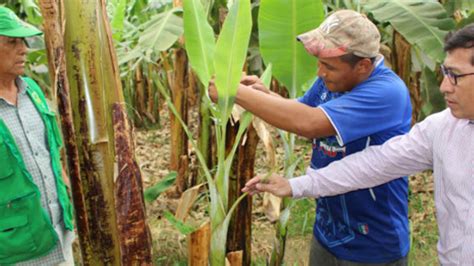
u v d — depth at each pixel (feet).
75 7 4.18
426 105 11.70
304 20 6.89
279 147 19.54
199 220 13.79
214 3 10.26
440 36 9.69
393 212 6.43
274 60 7.13
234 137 8.09
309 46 5.75
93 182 4.42
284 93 15.52
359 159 5.92
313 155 6.94
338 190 6.02
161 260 11.84
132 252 4.41
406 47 13.83
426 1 10.41
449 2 12.16
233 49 5.48
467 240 4.96
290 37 6.99
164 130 25.72
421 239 12.92
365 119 5.73
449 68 4.58
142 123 25.93
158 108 25.95
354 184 5.93
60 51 4.31
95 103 4.30
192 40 5.98
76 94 4.29
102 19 4.30
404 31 9.92
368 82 5.90
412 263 11.52
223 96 5.76
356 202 6.36
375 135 6.02
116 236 4.54
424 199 15.21
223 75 5.62
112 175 4.43
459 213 5.02
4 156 6.46
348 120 5.67
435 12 10.15
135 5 16.14
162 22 10.13
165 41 9.68
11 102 6.81
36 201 6.77
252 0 10.64
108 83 4.33
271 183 6.17
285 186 6.15
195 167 15.35
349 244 6.60
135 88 25.12
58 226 7.36
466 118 4.75
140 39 9.95
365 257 6.53
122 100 4.42
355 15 5.72
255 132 8.34
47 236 6.92
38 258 7.20
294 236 13.32
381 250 6.48
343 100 5.77
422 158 5.57
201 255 6.60
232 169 8.53
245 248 9.16
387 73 6.04
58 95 4.39
